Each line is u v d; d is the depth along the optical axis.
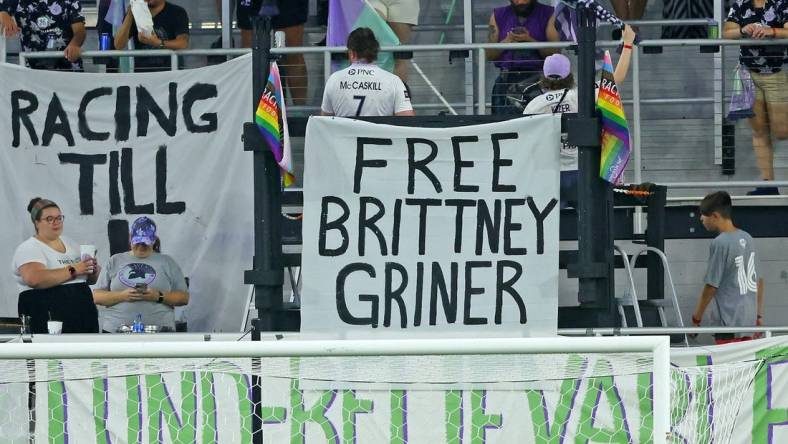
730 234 37.84
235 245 37.88
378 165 31.17
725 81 44.12
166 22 41.12
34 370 24.27
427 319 31.06
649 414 26.69
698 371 30.09
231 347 20.41
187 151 38.16
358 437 26.64
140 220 35.97
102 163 38.31
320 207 31.19
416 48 37.72
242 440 26.81
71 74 38.44
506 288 31.03
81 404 27.14
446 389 26.50
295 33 42.16
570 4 37.41
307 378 23.41
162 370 23.98
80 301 35.75
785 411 31.38
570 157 34.34
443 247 31.09
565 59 34.66
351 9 38.56
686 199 41.03
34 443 26.94
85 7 49.16
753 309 37.84
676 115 44.09
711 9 45.12
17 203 38.59
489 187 31.09
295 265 32.62
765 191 40.66
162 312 35.97
